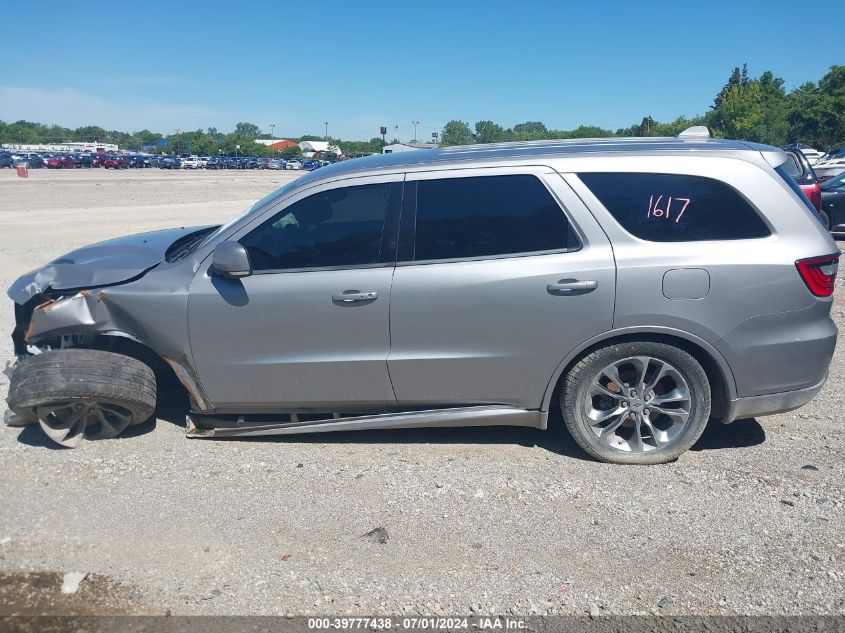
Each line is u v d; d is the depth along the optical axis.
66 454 4.50
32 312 4.79
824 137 64.69
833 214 13.47
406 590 3.18
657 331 4.05
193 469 4.30
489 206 4.18
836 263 4.14
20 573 3.31
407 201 4.22
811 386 4.22
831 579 3.21
